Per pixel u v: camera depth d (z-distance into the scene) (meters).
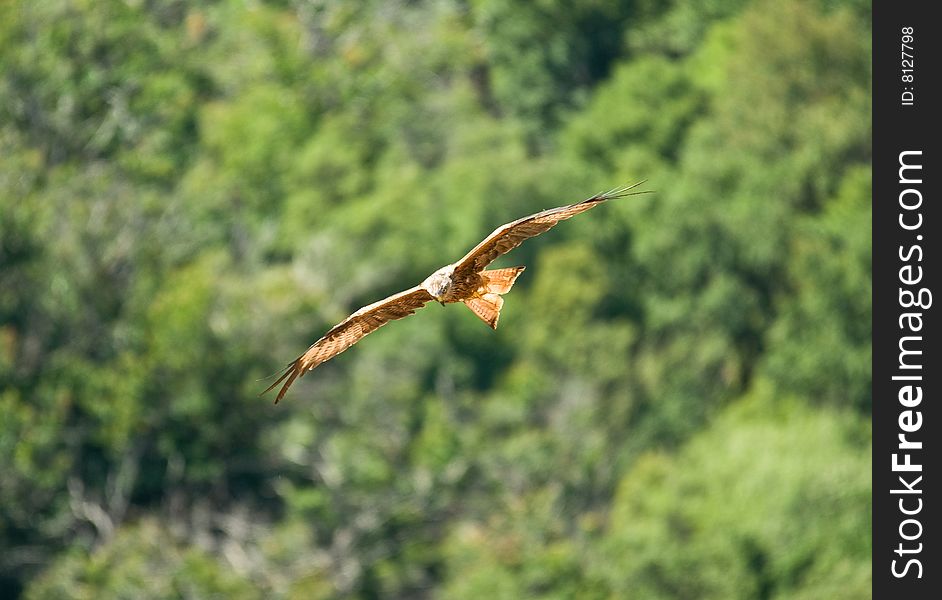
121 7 57.38
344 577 45.25
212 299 48.06
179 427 47.28
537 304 54.50
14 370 47.78
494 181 56.56
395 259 52.91
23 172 51.97
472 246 54.34
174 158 57.03
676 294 59.09
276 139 57.59
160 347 46.84
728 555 43.62
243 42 61.34
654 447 52.62
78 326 48.59
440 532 46.44
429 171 58.97
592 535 46.00
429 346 52.25
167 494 47.88
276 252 54.66
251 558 45.78
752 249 60.97
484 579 43.72
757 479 45.22
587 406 51.19
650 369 54.50
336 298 50.94
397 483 47.03
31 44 55.56
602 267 56.94
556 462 48.25
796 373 58.31
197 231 53.19
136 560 44.50
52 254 49.47
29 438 46.44
